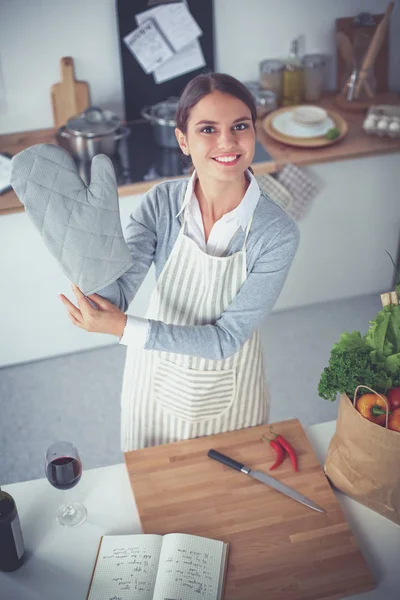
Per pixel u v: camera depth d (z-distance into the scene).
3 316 3.14
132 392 1.99
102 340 3.35
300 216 3.16
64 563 1.52
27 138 3.19
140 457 1.73
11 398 3.13
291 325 3.49
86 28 3.05
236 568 1.49
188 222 1.67
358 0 3.29
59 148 1.47
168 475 1.69
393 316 1.57
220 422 1.94
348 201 3.28
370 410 1.51
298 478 1.69
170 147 3.14
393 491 1.56
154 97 3.31
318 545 1.54
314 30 3.33
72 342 3.32
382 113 3.19
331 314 3.54
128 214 3.02
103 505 1.65
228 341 1.67
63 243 1.48
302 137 3.13
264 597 1.44
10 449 2.89
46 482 1.71
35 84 3.12
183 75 3.29
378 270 3.56
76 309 1.56
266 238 1.63
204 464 1.72
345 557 1.51
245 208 1.61
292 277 3.47
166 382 1.89
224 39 3.26
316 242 3.37
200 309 1.78
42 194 1.46
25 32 2.97
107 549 1.53
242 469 1.69
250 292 1.67
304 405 3.08
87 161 3.05
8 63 3.03
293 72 3.32
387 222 3.40
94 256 1.49
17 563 1.50
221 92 1.43
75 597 1.46
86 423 3.01
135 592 1.45
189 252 1.69
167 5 3.10
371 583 1.47
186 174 2.96
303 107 3.27
